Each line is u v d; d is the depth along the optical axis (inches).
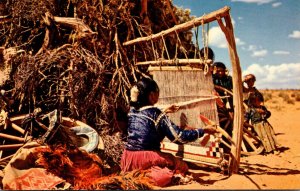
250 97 260.2
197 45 197.3
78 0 262.8
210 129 172.7
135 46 269.1
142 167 170.2
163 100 202.5
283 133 352.8
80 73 223.0
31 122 186.9
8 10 268.2
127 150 174.7
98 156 189.8
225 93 247.4
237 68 180.2
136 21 271.6
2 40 266.2
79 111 223.6
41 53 236.4
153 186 161.6
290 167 205.0
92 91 225.1
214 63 251.8
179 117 194.4
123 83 245.9
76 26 245.1
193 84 201.0
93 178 164.7
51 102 227.0
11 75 223.3
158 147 177.5
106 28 258.4
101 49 252.4
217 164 185.2
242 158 229.5
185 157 193.3
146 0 273.6
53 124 178.9
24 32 263.4
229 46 178.4
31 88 218.5
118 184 157.4
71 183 160.9
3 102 213.0
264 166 206.4
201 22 188.9
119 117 248.8
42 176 158.9
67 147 177.0
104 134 221.9
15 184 152.3
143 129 172.4
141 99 177.9
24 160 162.4
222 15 174.7
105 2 267.3
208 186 161.9
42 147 169.9
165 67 207.2
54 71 229.8
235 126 183.2
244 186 163.3
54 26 253.1
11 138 197.0
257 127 251.8
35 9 253.9
